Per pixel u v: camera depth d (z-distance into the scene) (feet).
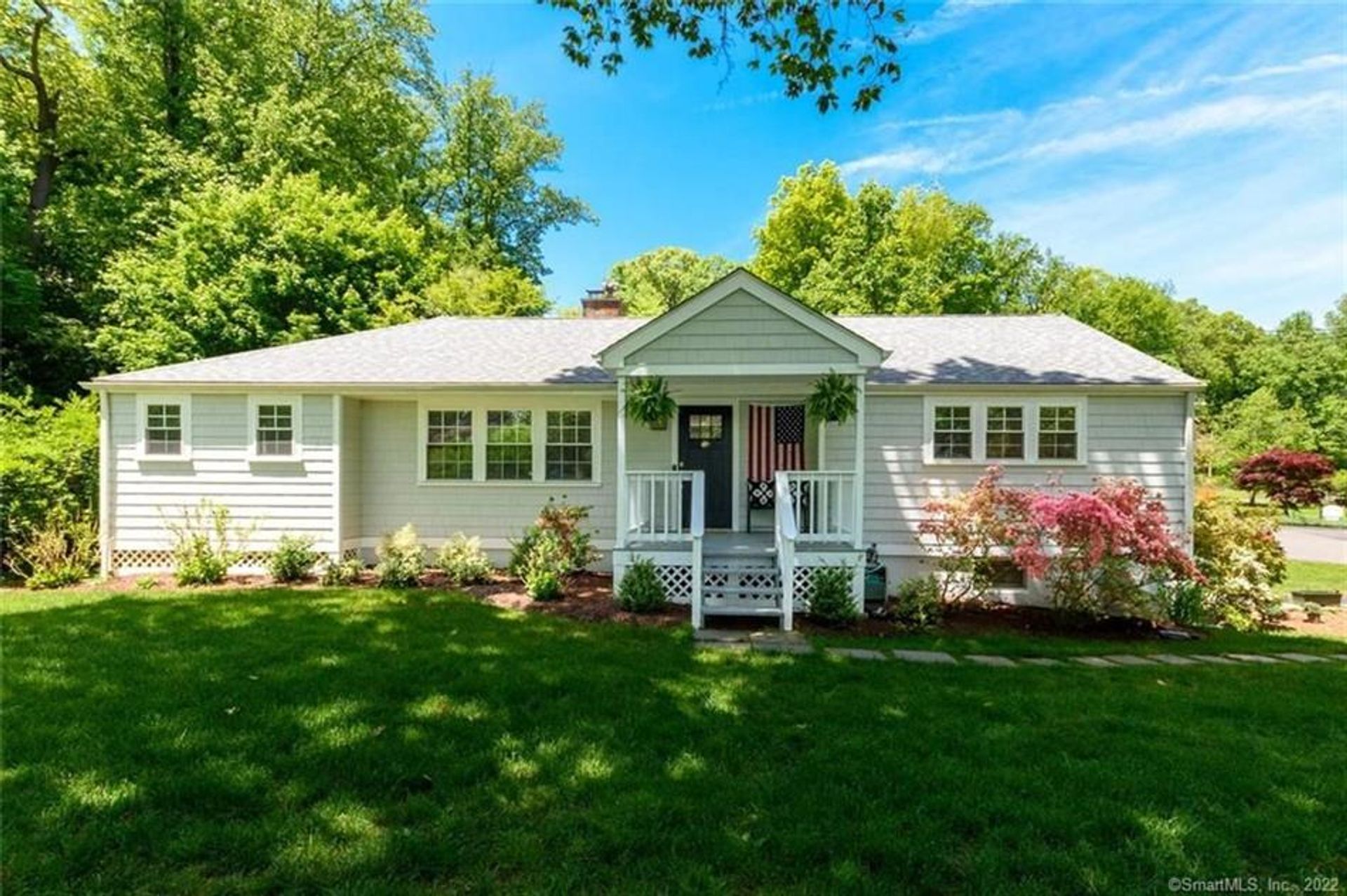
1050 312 121.70
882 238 90.74
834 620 26.09
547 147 105.19
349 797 11.27
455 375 34.19
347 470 34.83
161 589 29.84
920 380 32.45
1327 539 65.92
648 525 35.09
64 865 9.34
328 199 62.80
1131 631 26.71
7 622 22.02
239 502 34.27
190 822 10.47
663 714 15.28
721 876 9.42
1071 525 26.40
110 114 60.95
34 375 54.08
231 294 56.34
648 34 23.63
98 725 13.71
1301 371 122.52
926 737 14.17
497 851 9.86
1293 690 18.04
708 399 35.76
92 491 35.96
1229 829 10.66
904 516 32.94
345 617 23.43
